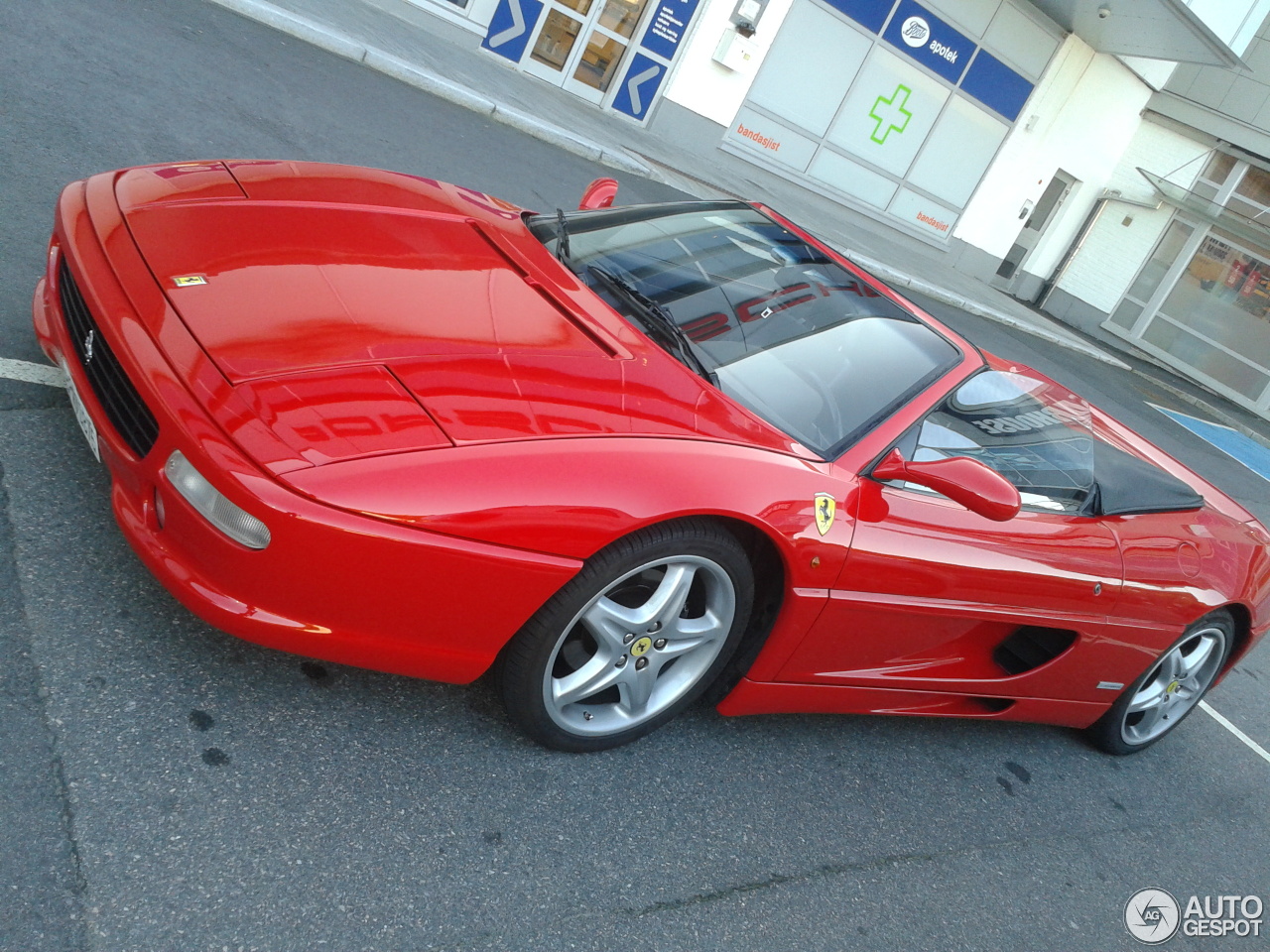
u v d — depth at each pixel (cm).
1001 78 1664
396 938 190
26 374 287
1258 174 1864
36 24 575
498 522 204
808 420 274
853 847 281
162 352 202
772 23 1362
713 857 250
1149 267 2036
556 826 233
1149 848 353
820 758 311
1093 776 382
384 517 194
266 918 181
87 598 226
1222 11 1662
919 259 1694
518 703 236
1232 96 1861
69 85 513
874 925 256
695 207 374
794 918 245
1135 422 1275
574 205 793
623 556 224
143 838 184
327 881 194
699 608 266
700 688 270
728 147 1448
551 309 267
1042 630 334
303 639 203
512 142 912
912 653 308
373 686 244
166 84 586
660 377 257
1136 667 362
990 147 1748
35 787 183
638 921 220
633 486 219
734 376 276
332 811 208
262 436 192
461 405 215
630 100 1335
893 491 277
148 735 203
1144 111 1988
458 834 218
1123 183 2041
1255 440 1675
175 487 195
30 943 159
